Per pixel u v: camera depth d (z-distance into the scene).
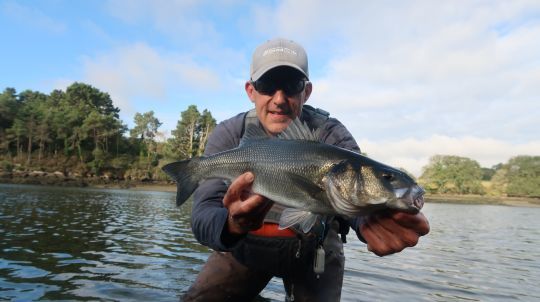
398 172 0.53
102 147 12.59
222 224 0.60
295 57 0.75
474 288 1.28
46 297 0.94
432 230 3.43
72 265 1.29
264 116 0.76
